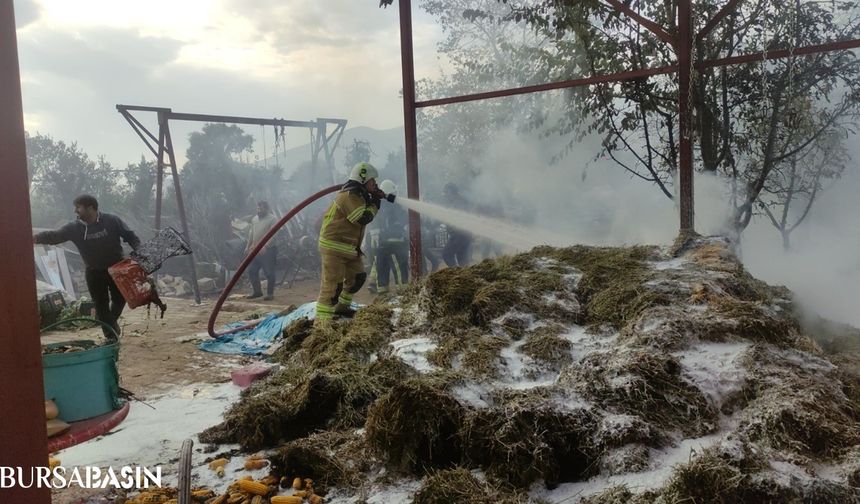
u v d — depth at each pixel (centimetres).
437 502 255
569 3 652
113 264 614
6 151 161
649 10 664
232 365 571
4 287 162
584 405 287
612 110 691
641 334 331
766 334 322
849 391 289
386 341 445
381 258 1037
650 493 231
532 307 418
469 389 310
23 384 167
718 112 641
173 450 363
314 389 373
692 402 282
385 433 299
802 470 220
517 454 266
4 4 158
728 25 618
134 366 571
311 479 309
